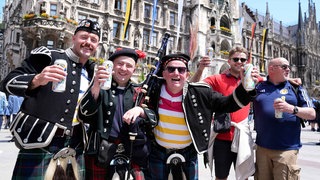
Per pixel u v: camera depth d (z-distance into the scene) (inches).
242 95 128.6
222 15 1635.1
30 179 113.3
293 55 2496.3
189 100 136.9
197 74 201.6
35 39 1016.9
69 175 122.0
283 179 160.2
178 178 136.9
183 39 1518.2
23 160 116.4
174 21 1514.5
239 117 186.1
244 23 1932.8
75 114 128.0
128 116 126.3
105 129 131.0
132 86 152.6
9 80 112.7
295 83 177.2
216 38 1550.2
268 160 170.6
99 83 119.6
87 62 142.9
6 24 1772.9
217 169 185.3
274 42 2237.9
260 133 172.7
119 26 1301.7
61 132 120.9
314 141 618.8
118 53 142.4
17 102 622.2
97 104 123.6
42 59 123.8
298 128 167.0
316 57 2728.8
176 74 133.6
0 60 2047.2
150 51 1378.0
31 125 114.3
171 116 139.3
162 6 1467.8
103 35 1228.5
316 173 288.4
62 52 129.4
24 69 119.3
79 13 1178.0
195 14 1521.9
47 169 116.1
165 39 157.8
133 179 137.2
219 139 185.8
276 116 159.8
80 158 131.3
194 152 145.0
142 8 1376.7
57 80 105.0
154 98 143.9
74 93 124.5
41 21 987.3
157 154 142.9
